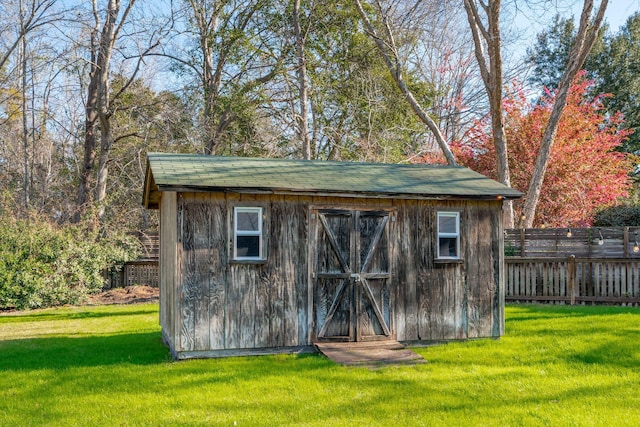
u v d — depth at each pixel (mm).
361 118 27266
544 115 23328
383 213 10812
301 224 10367
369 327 10641
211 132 26609
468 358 9633
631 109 36594
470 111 33875
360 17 24641
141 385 8102
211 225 9867
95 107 27031
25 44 25672
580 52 20062
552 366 8938
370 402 7227
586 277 16203
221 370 8867
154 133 27859
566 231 17141
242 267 10000
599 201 23000
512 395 7477
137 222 28672
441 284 11117
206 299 9781
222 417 6711
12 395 7691
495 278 11469
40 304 18672
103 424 6523
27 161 29109
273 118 27484
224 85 26875
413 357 9570
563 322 12570
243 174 10469
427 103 29109
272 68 27391
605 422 6449
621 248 16500
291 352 10219
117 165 27469
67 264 19734
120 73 29438
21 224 19578
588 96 36156
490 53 20406
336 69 27000
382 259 10781
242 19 27609
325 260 10477
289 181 10297
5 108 33219
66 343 11820
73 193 31094
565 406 7031
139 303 19344
